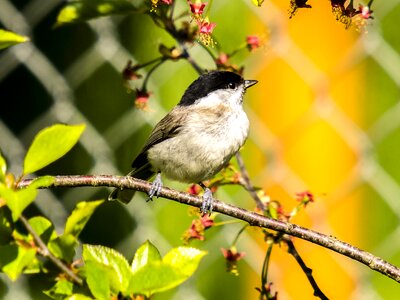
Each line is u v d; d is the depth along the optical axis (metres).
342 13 5.07
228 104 7.76
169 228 9.05
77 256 8.68
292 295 9.34
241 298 9.16
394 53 9.61
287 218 6.38
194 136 7.62
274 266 9.20
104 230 9.14
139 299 3.85
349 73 9.71
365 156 9.61
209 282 9.12
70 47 9.23
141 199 9.03
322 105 9.56
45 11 8.98
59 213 8.79
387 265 5.36
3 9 8.82
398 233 9.64
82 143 9.06
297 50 9.48
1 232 3.96
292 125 9.52
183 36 6.91
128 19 9.15
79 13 6.57
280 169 9.44
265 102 9.48
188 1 5.25
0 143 8.87
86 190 9.04
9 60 8.85
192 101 7.82
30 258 3.84
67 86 9.07
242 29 9.36
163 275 3.76
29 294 8.75
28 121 9.30
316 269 9.38
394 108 9.73
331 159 9.55
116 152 9.27
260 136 9.45
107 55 9.15
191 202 6.05
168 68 9.18
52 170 9.21
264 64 9.45
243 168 6.75
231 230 9.01
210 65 9.23
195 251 4.04
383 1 9.59
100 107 9.24
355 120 9.71
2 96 9.36
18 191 3.82
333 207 9.59
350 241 9.63
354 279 9.32
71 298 4.02
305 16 9.50
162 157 7.77
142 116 9.24
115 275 3.88
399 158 9.65
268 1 9.34
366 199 9.66
